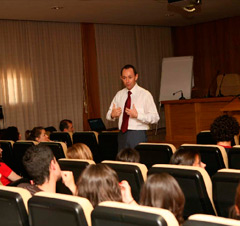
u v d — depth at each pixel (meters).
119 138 4.13
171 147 3.11
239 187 1.41
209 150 2.79
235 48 11.16
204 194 2.08
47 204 1.61
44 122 9.42
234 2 8.85
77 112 10.05
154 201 1.59
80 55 10.09
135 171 2.30
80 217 1.53
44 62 9.42
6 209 1.84
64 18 9.21
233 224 1.18
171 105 8.84
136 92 4.02
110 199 1.79
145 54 11.60
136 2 8.05
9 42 8.84
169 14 9.80
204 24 11.68
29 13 8.30
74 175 2.67
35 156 2.18
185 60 10.84
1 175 3.51
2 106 8.70
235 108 5.87
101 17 9.47
